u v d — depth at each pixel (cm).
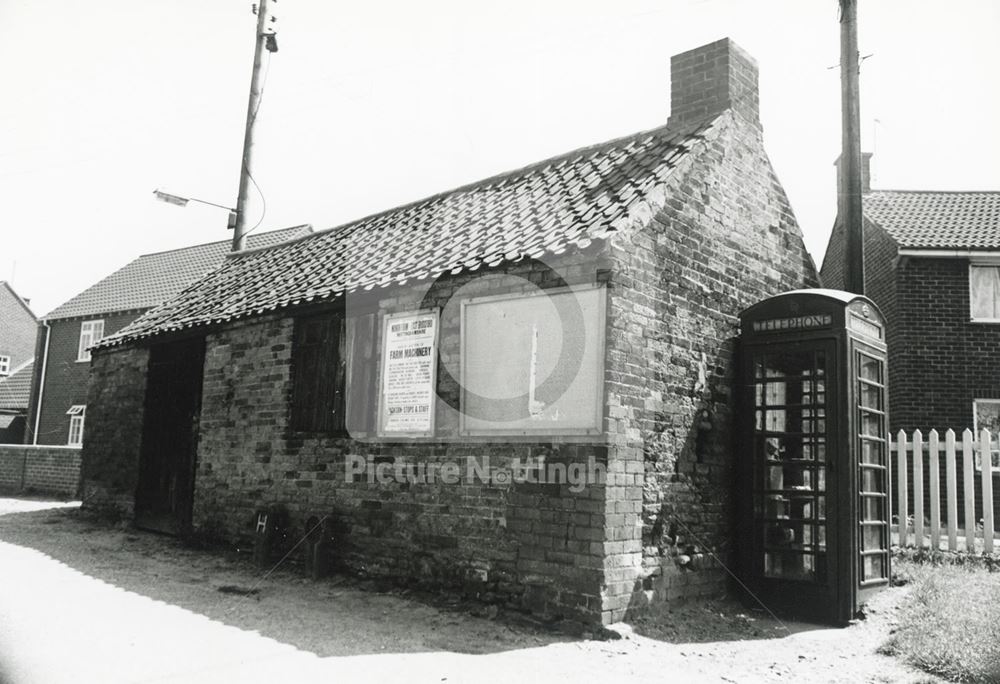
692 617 748
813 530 797
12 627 655
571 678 564
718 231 888
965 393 1634
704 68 981
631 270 740
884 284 1788
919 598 809
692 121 958
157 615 726
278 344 1069
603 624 667
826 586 770
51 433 3069
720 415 858
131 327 1457
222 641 640
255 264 1411
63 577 895
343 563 913
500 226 914
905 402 1645
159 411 1309
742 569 831
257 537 995
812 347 818
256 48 1919
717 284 876
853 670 615
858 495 791
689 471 802
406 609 762
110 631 659
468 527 786
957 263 1683
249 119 1895
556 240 763
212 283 1440
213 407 1171
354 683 540
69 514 1486
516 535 742
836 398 793
